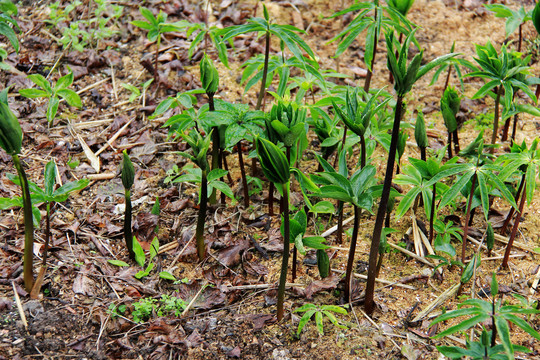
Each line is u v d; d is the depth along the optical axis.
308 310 1.33
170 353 1.32
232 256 1.45
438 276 1.43
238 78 1.78
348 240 1.49
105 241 1.47
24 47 1.84
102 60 1.82
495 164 1.34
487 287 1.41
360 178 1.31
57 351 1.30
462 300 1.39
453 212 1.52
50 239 1.46
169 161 1.62
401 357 1.31
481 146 1.33
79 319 1.34
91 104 1.74
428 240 1.48
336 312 1.37
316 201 1.55
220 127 1.47
